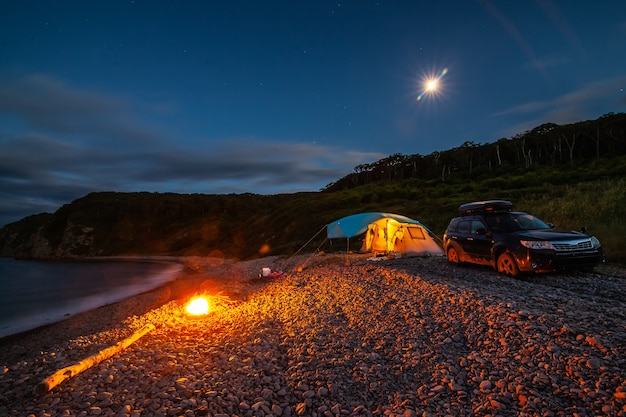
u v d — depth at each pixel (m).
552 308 6.17
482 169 79.75
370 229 21.19
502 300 6.68
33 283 34.78
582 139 83.25
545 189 34.56
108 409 3.92
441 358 4.93
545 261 8.98
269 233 57.34
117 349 5.76
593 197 21.45
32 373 4.93
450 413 3.71
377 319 6.90
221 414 3.86
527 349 4.67
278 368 5.14
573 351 4.50
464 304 6.77
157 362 5.32
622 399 3.41
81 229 127.31
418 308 7.12
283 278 15.16
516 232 10.13
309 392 4.33
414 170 104.56
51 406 4.00
